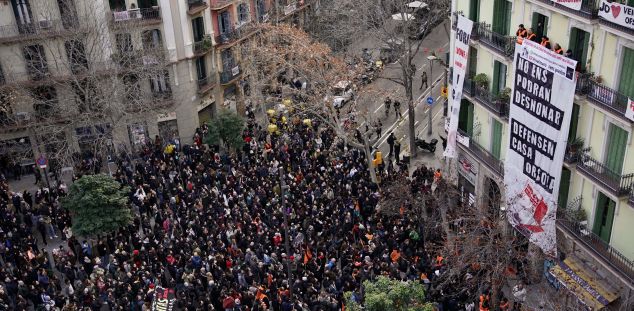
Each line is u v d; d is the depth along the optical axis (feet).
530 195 99.04
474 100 118.21
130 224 121.90
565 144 90.33
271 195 127.65
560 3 92.07
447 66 170.81
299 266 105.70
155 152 152.56
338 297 99.09
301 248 111.24
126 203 123.34
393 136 154.51
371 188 130.62
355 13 186.91
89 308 96.99
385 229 115.65
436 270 101.09
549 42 95.86
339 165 138.00
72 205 116.47
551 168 93.50
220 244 108.88
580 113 94.17
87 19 142.92
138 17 160.35
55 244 127.34
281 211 118.73
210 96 183.21
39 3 152.05
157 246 111.45
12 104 156.35
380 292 75.20
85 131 156.97
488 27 112.68
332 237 113.19
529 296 103.50
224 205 123.54
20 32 152.35
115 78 139.74
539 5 97.55
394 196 119.55
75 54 146.92
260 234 110.93
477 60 119.44
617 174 89.30
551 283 103.14
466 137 122.52
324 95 155.74
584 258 99.09
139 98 152.46
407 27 158.81
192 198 128.06
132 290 101.45
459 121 127.85
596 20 86.58
